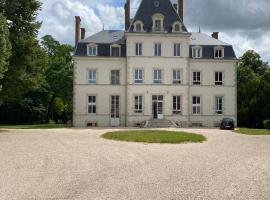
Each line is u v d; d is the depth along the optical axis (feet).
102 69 183.21
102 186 41.96
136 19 184.14
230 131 137.90
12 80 123.65
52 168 53.16
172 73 182.39
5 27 107.55
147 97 181.27
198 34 198.59
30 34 129.80
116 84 182.91
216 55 188.65
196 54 187.62
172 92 182.19
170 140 93.61
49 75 230.07
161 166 55.88
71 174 48.88
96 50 183.83
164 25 183.83
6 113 227.40
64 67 231.71
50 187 41.32
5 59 109.50
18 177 46.50
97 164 57.16
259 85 210.38
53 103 261.65
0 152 69.05
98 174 49.08
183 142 92.53
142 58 181.57
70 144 84.43
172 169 53.26
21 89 130.11
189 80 185.98
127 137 98.89
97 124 182.50
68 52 241.96
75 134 112.57
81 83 182.29
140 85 181.16
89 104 182.80
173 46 182.80
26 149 73.97
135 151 73.77
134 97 181.37
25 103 226.79
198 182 44.39
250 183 44.14
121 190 40.09
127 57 181.16
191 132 124.06
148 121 175.11
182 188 41.14
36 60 131.85
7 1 124.67
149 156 66.90
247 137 110.01
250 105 206.08
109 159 62.44
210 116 186.19
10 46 108.99
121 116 182.91
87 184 42.96
